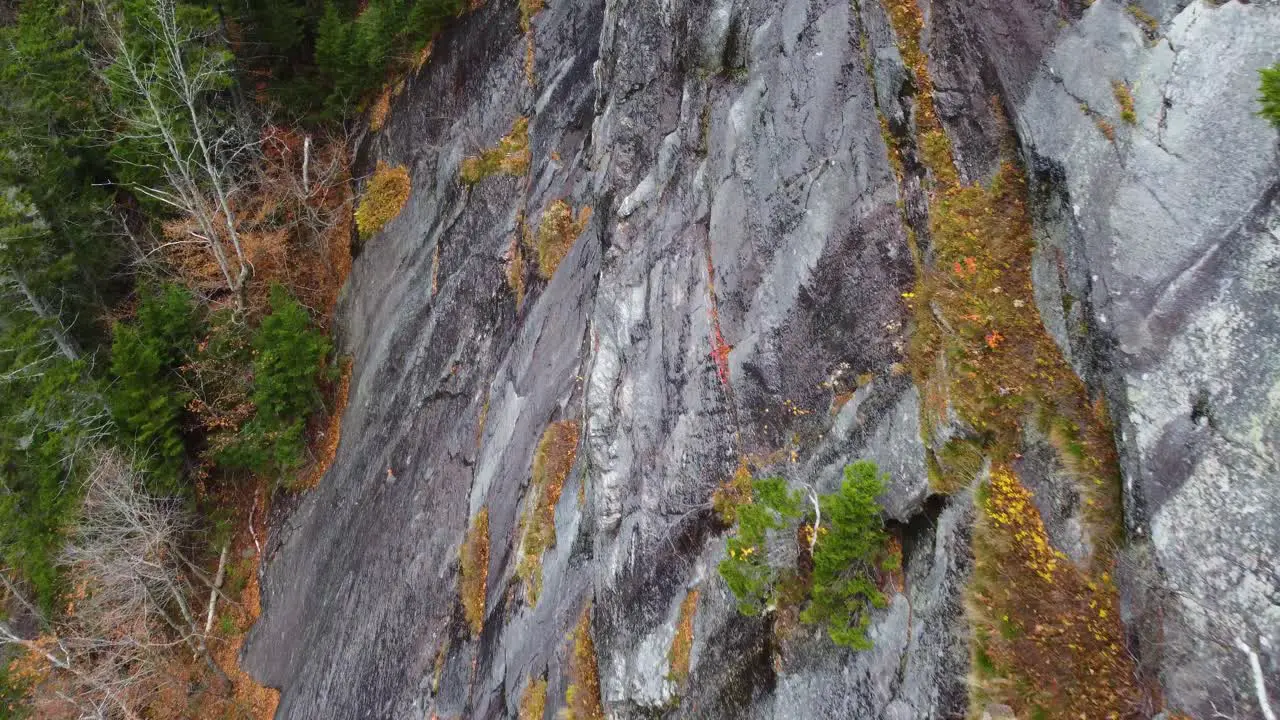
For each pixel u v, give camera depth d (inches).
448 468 569.9
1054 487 233.1
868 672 237.6
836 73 331.6
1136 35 266.4
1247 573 191.3
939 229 285.0
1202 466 206.8
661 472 353.1
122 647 696.4
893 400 270.4
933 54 311.7
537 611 411.8
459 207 677.9
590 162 528.4
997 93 295.7
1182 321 222.8
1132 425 223.0
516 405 513.7
